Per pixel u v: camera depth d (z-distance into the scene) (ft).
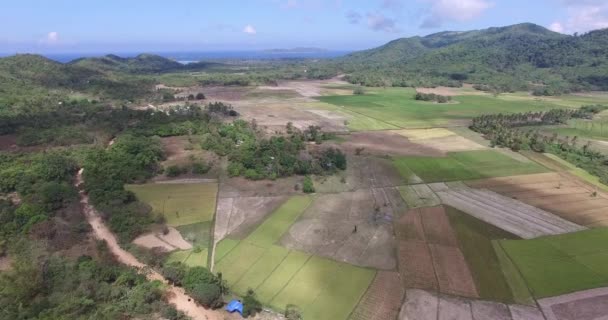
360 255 239.91
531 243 256.11
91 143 455.63
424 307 193.88
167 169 368.07
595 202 323.57
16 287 181.78
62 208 285.64
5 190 306.55
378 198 326.44
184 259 232.94
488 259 237.45
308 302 196.95
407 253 242.58
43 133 458.91
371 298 200.64
